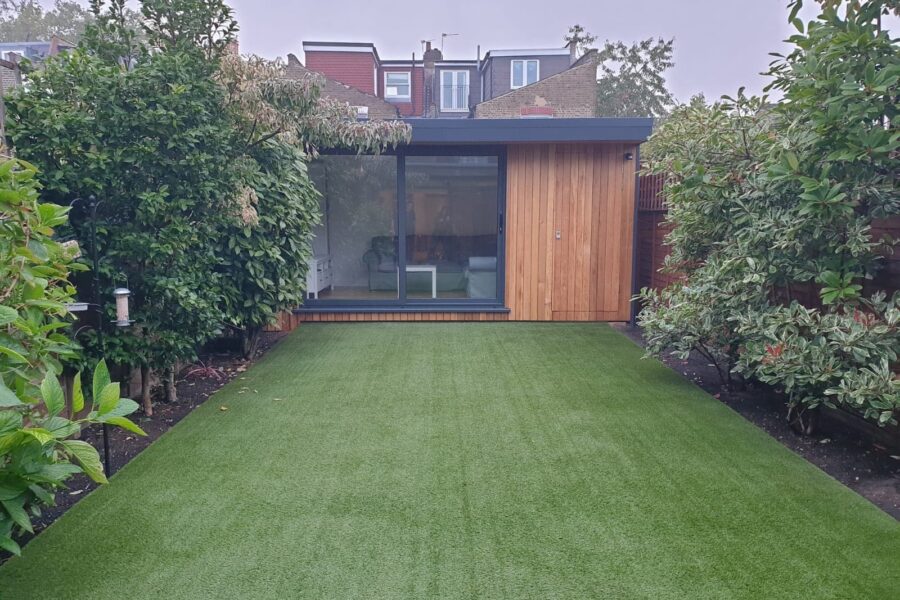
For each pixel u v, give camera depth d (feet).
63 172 12.85
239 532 9.09
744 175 14.69
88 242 13.39
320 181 26.63
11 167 8.23
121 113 13.48
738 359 14.93
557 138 23.98
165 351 14.40
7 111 12.85
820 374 11.26
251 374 18.10
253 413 14.55
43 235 8.80
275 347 21.59
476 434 13.14
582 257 25.96
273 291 19.26
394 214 26.73
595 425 13.67
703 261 17.24
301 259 20.12
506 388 16.48
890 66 10.59
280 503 10.01
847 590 7.62
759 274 13.08
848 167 11.71
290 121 18.03
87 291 13.62
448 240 26.68
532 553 8.52
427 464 11.58
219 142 15.29
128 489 10.52
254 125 17.61
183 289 13.85
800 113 12.35
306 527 9.24
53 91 13.67
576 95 74.08
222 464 11.59
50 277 9.44
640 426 13.60
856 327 10.85
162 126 13.89
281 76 18.04
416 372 18.11
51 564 8.25
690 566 8.17
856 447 12.37
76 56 13.85
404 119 24.00
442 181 26.37
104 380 7.52
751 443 12.59
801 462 11.61
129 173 13.99
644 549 8.60
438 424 13.75
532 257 26.02
